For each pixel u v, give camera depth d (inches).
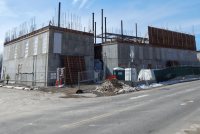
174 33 2060.8
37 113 485.7
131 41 1640.0
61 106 591.8
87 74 1359.5
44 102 685.9
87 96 839.1
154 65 1781.5
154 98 688.4
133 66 1611.7
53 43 1264.8
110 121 373.4
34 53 1379.2
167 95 751.1
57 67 1264.8
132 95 816.9
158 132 300.2
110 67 1581.0
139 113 440.8
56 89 1054.4
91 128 329.4
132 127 327.9
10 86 1278.3
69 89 1038.4
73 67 1304.1
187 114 419.5
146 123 351.6
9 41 1760.6
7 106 614.9
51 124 365.7
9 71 1711.4
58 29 1295.5
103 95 868.0
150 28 1841.8
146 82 1223.5
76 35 1373.0
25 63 1480.1
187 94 752.3
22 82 1485.0
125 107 530.0
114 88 989.8
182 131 303.6
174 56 2003.0
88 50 1425.9
